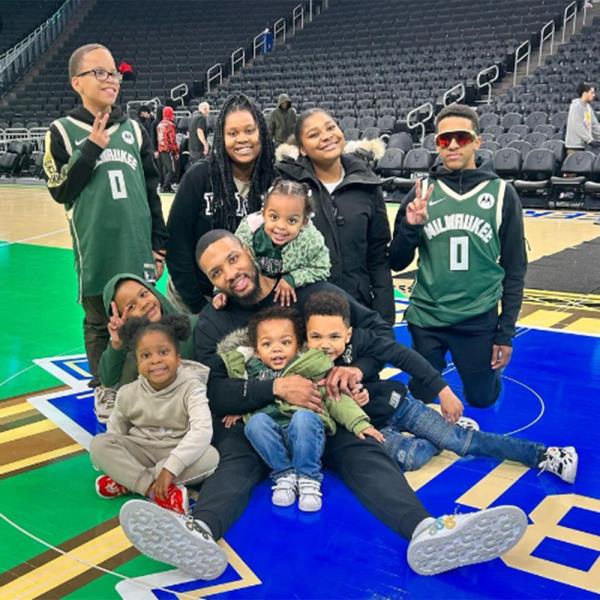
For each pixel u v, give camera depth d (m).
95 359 3.35
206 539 2.10
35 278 6.38
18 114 19.80
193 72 19.86
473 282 3.11
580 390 3.63
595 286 5.87
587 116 10.14
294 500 2.54
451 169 3.12
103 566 2.20
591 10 18.08
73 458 2.95
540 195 10.14
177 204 3.15
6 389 3.74
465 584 2.09
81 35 23.30
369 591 2.06
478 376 3.24
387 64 17.33
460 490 2.63
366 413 2.84
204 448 2.48
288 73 18.25
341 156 3.20
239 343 2.76
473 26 18.03
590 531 2.36
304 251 2.80
